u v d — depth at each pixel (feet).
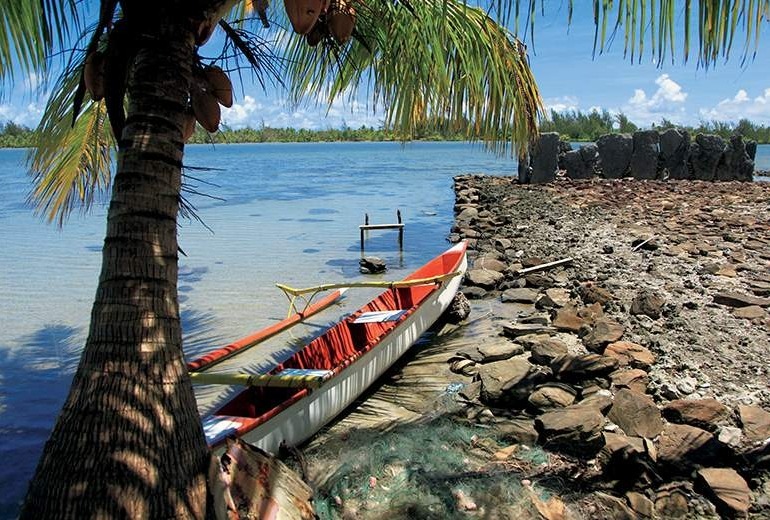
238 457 10.77
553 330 25.03
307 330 28.91
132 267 9.09
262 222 67.26
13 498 15.72
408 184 116.88
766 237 41.68
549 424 16.33
